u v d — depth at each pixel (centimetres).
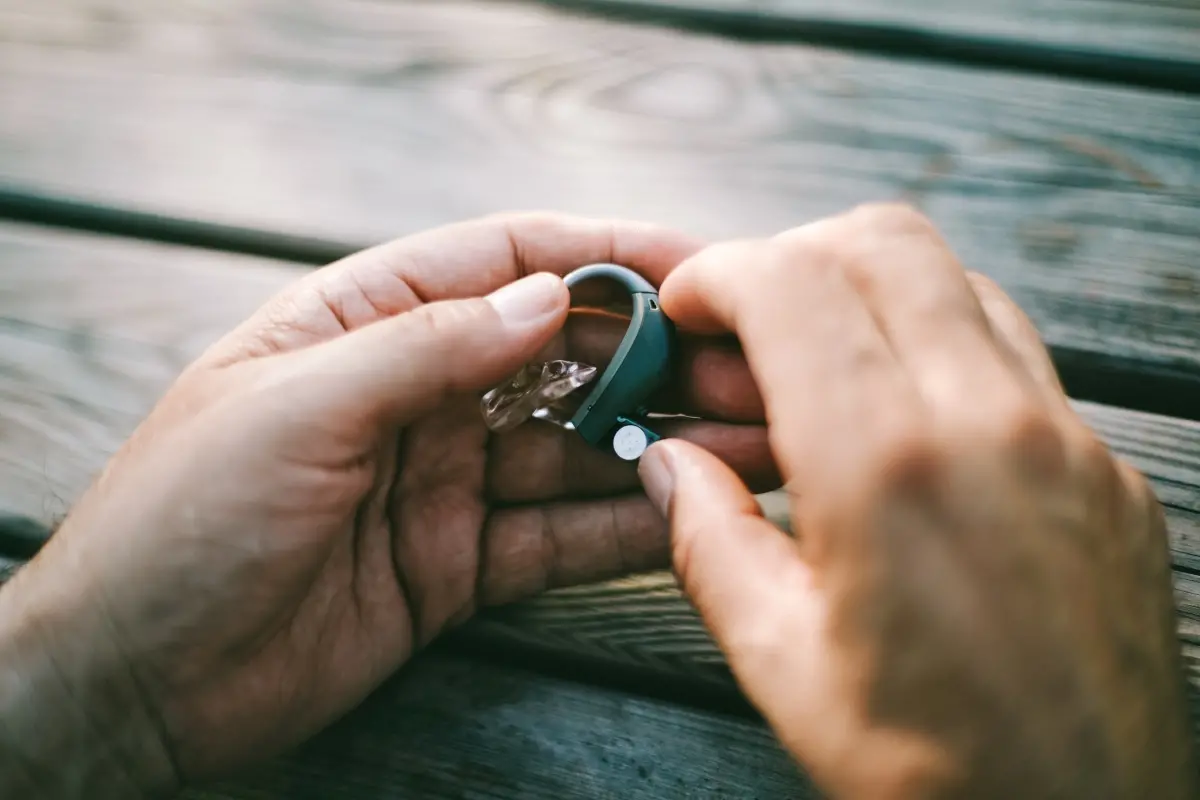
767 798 35
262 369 33
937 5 42
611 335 37
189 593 32
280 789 35
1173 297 39
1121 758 28
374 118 43
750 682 30
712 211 41
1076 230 40
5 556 38
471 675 36
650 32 43
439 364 33
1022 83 41
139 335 40
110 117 43
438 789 35
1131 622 29
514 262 37
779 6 43
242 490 32
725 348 35
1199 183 40
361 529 35
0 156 43
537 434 36
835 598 28
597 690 36
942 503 28
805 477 29
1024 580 28
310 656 35
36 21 45
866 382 29
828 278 30
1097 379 38
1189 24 41
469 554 36
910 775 28
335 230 41
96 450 39
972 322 30
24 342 40
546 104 42
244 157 42
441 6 44
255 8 44
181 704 33
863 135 41
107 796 33
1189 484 36
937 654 28
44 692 32
